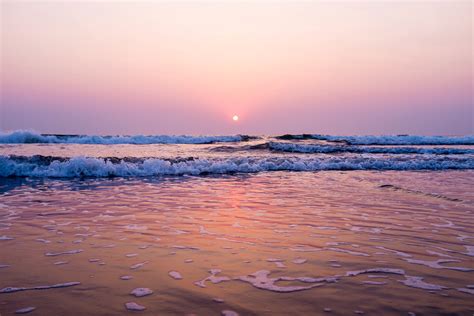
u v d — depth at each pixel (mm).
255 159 15023
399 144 34281
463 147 29406
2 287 3389
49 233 5223
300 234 5273
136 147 24391
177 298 3193
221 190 9242
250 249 4570
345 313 2943
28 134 27750
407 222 6020
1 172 11234
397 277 3701
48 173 11422
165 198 8055
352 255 4379
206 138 31828
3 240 4859
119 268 3895
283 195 8562
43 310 2957
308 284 3514
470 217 6402
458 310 3010
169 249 4547
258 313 2936
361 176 12383
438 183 10688
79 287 3406
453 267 4000
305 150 23234
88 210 6762
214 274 3754
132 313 2920
